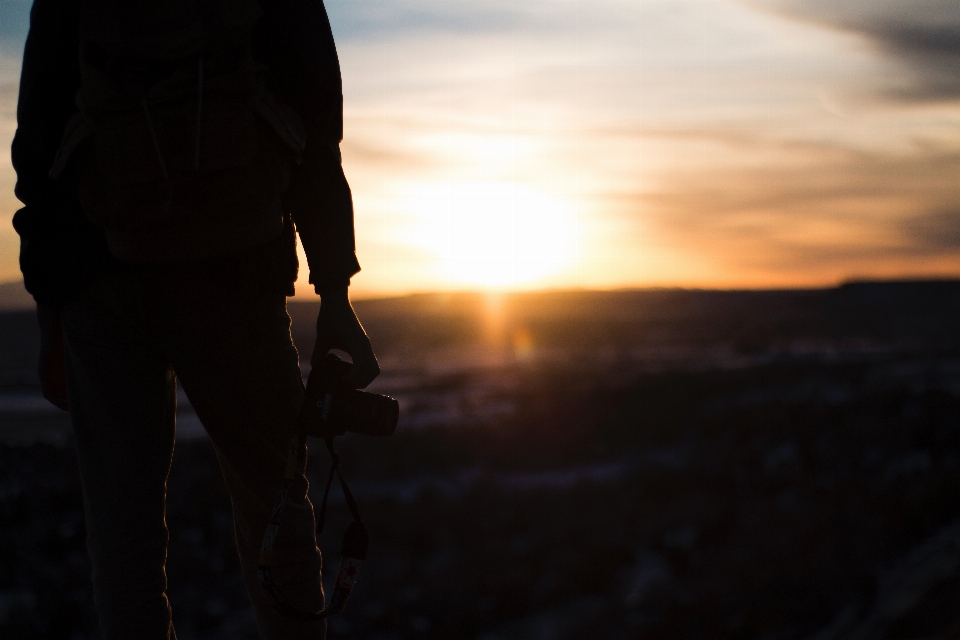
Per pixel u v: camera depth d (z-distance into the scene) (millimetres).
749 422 30078
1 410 48156
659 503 17047
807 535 11828
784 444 26203
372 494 20078
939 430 23750
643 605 9859
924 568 9617
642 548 13516
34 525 12938
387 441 27422
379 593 10828
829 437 25344
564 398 42156
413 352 144375
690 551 12773
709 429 29938
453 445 27359
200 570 11500
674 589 10281
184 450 19000
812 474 19734
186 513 13859
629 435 30094
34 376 85812
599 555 12570
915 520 11977
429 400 52125
